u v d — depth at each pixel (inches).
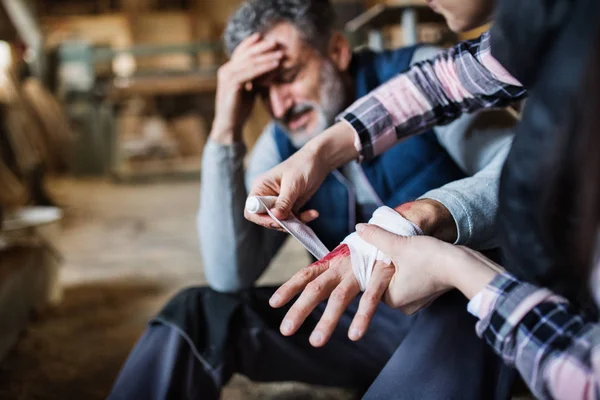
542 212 22.0
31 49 273.4
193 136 366.6
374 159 47.6
